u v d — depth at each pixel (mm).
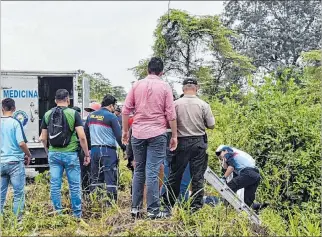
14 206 6258
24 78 11594
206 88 19234
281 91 9156
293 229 5742
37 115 11688
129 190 8117
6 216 5977
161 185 6203
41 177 8555
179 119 5895
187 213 5566
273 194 7590
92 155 7121
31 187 8227
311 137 7996
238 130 8852
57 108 6375
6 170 6266
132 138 5758
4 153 6246
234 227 5402
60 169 6371
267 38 36281
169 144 6055
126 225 5438
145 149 5715
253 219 5773
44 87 12586
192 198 5852
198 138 5902
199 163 5926
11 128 6273
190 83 6051
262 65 35719
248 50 35406
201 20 19594
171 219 5465
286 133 8156
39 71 11672
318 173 7641
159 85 5672
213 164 8742
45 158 11750
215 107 9953
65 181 7961
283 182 7773
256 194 7559
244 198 6973
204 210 5754
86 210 6730
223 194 5973
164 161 6094
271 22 37875
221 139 8883
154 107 5633
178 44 19469
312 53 15375
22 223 5684
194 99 5984
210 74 20094
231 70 20328
